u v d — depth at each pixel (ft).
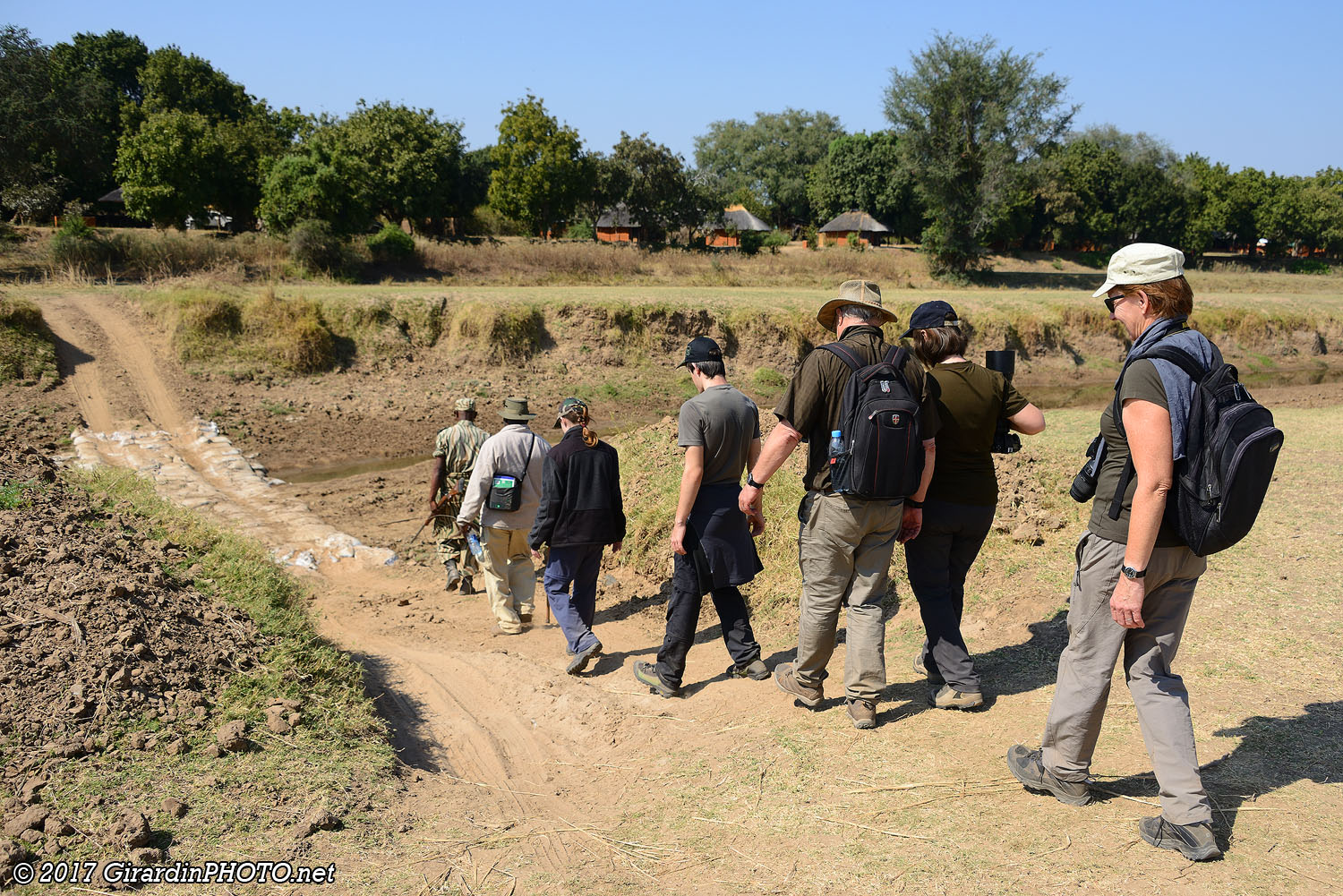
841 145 255.70
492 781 12.57
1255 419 7.88
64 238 79.51
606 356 64.75
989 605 17.03
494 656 17.78
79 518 17.78
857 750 11.91
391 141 138.92
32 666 11.91
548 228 162.09
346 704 13.42
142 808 9.93
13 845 8.86
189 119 121.90
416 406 54.70
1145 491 8.20
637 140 170.60
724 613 15.37
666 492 24.85
